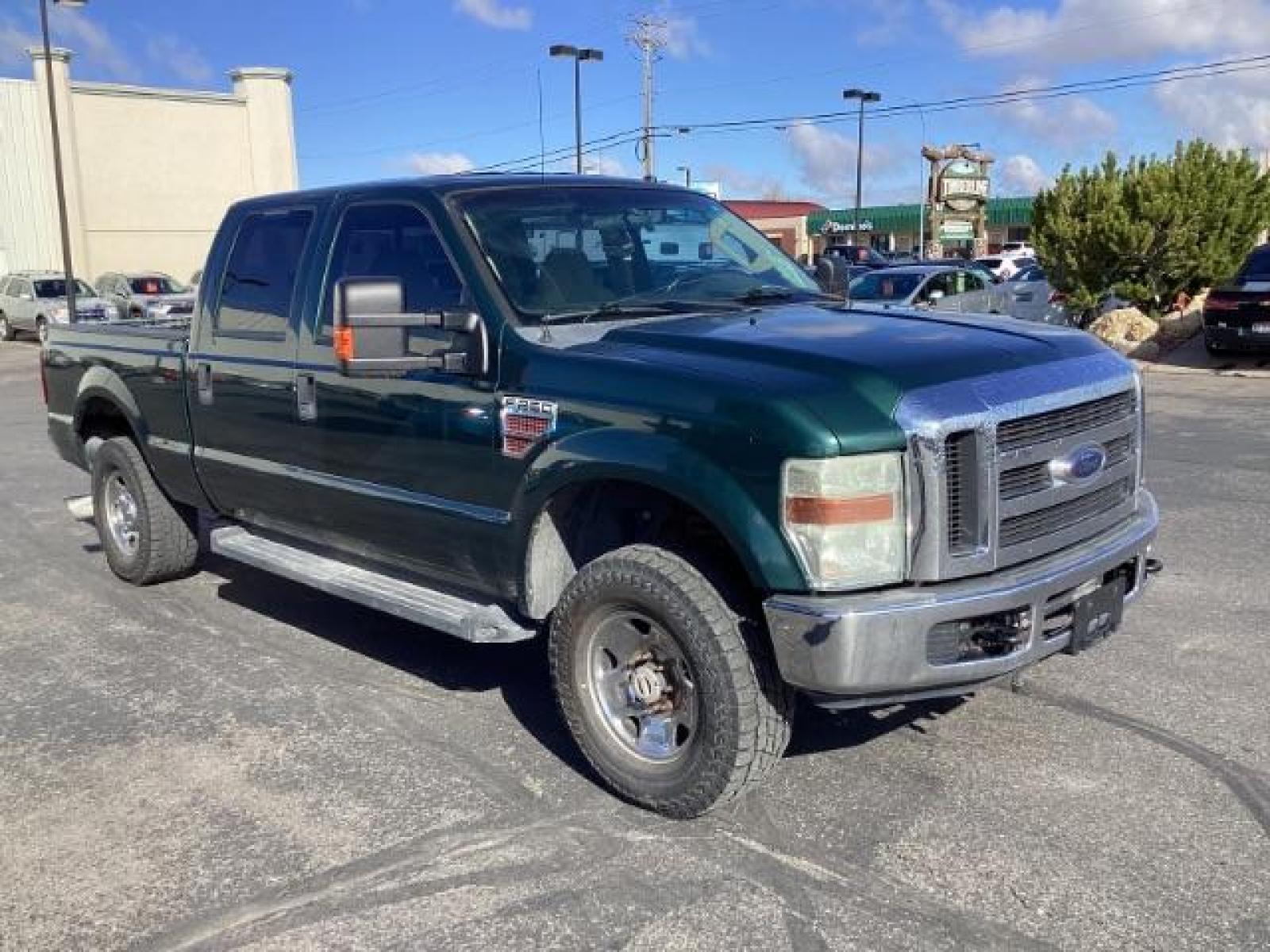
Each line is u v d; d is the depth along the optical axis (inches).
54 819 161.9
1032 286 799.7
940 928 129.9
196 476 241.0
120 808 164.2
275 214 217.3
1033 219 802.8
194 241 1723.7
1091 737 177.2
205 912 137.9
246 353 217.5
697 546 157.2
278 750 181.9
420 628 241.6
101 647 234.4
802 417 136.1
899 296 672.4
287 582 278.7
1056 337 165.8
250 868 147.3
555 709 195.8
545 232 185.5
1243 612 233.5
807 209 3105.3
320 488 202.8
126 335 259.9
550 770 172.7
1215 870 139.8
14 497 394.6
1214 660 207.5
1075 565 149.9
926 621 136.3
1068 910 132.5
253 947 130.4
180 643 235.5
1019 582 142.7
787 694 149.6
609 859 146.4
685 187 221.0
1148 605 238.8
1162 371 694.5
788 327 165.9
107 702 204.4
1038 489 148.6
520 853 148.7
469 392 172.2
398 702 200.5
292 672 216.8
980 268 743.1
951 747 174.6
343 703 200.8
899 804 158.1
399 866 146.3
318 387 198.7
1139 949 125.1
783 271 212.5
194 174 1713.8
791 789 163.3
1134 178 750.5
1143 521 168.2
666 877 141.7
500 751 179.5
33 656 230.1
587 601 158.4
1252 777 163.3
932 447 137.3
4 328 1277.1
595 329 171.5
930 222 1726.1
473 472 173.0
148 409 251.8
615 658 160.9
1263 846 144.9
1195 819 152.2
